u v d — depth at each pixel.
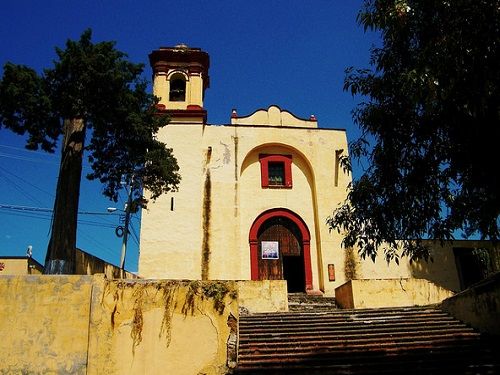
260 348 9.88
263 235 20.39
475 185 6.68
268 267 19.83
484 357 9.29
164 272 18.59
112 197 14.54
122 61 13.03
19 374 9.01
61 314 9.43
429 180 7.20
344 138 21.91
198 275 18.70
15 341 9.21
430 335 10.55
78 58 12.22
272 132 21.56
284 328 11.11
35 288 9.55
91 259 16.05
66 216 12.32
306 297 18.19
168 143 20.62
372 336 10.48
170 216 19.39
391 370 8.87
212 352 9.34
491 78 5.82
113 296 9.63
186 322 9.56
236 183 20.41
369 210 7.56
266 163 21.34
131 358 9.27
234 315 9.65
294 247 20.36
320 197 20.66
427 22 6.73
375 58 7.48
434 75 6.09
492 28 5.84
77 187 12.77
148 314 9.57
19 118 12.48
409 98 6.55
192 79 22.39
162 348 9.36
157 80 22.33
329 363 9.20
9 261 15.84
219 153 20.83
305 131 21.81
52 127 12.91
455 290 19.86
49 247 12.46
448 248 20.55
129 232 20.38
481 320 10.62
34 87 12.10
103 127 13.52
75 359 9.16
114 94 12.78
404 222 7.41
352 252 19.81
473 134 6.36
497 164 6.18
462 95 6.06
